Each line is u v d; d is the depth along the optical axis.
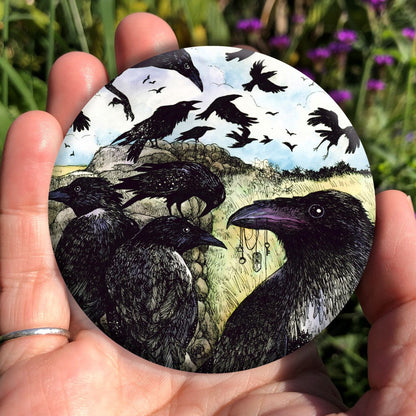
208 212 0.11
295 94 0.12
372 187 0.11
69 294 0.12
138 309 0.11
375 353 0.10
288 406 0.10
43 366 0.11
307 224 0.11
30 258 0.12
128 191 0.11
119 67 0.15
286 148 0.12
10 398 0.10
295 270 0.11
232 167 0.11
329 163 0.11
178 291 0.11
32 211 0.12
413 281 0.10
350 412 0.10
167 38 0.15
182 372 0.11
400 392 0.09
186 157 0.12
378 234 0.11
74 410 0.10
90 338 0.11
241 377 0.11
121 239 0.11
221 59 0.12
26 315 0.11
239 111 0.12
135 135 0.12
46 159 0.12
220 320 0.11
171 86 0.12
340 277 0.11
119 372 0.11
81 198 0.11
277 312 0.11
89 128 0.12
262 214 0.11
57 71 0.14
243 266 0.11
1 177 0.12
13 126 0.12
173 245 0.11
